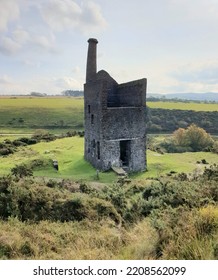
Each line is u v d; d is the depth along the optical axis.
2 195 15.32
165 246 8.11
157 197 15.12
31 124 132.62
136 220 13.92
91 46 47.97
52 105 173.75
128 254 8.66
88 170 39.84
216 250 7.34
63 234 11.51
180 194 13.80
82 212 15.05
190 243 7.74
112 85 46.25
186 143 92.81
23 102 184.88
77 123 137.62
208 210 9.01
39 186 17.47
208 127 128.00
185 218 9.12
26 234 10.90
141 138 40.72
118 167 38.75
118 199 17.36
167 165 43.81
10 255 9.20
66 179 31.20
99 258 8.64
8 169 38.44
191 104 181.88
